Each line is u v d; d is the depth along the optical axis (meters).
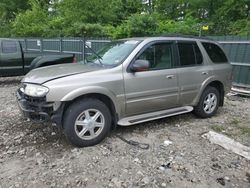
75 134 4.45
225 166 4.11
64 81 4.33
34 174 3.81
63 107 4.34
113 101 4.71
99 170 3.91
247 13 20.19
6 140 4.87
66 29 20.81
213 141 4.92
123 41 5.51
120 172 3.87
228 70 6.52
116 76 4.71
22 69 10.46
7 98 8.07
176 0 24.08
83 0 21.16
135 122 4.96
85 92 4.39
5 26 29.23
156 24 16.52
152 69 5.17
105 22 21.84
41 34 23.25
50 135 5.07
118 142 4.81
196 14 22.69
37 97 4.30
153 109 5.33
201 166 4.09
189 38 5.89
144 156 4.33
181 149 4.61
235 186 3.63
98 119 4.66
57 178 3.72
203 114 6.18
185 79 5.63
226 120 6.20
